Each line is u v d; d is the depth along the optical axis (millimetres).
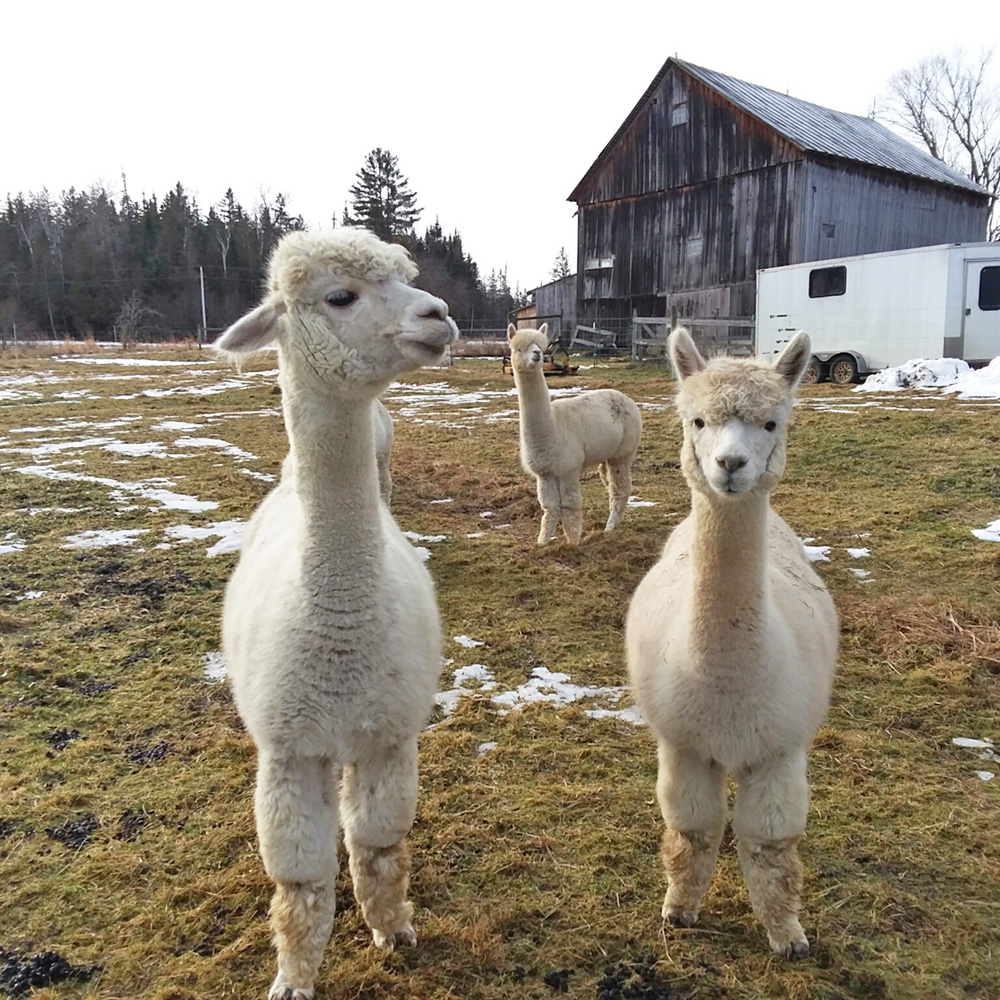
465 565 7020
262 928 3008
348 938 2994
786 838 2826
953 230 30828
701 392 2852
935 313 16969
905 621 5465
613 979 2809
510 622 5801
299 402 2746
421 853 3412
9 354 35969
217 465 11227
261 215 83688
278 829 2641
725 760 2826
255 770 3975
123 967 2842
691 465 2896
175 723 4434
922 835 3479
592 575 6730
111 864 3318
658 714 2939
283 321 2762
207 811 3674
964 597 5934
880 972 2805
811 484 9359
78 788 3832
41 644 5434
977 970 2799
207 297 66500
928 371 15539
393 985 2775
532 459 7359
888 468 9641
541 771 4004
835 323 18875
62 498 9305
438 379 23375
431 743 4223
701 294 28562
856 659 5086
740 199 27188
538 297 35406
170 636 5566
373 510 2783
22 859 3365
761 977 2809
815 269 19094
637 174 29891
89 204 87188
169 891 3184
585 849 3436
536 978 2818
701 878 3023
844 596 6039
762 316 20609
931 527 7523
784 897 2854
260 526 3980
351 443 2725
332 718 2664
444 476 10422
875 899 3129
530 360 7066
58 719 4488
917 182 28828
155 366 29547
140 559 7188
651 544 7508
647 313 30422
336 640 2666
